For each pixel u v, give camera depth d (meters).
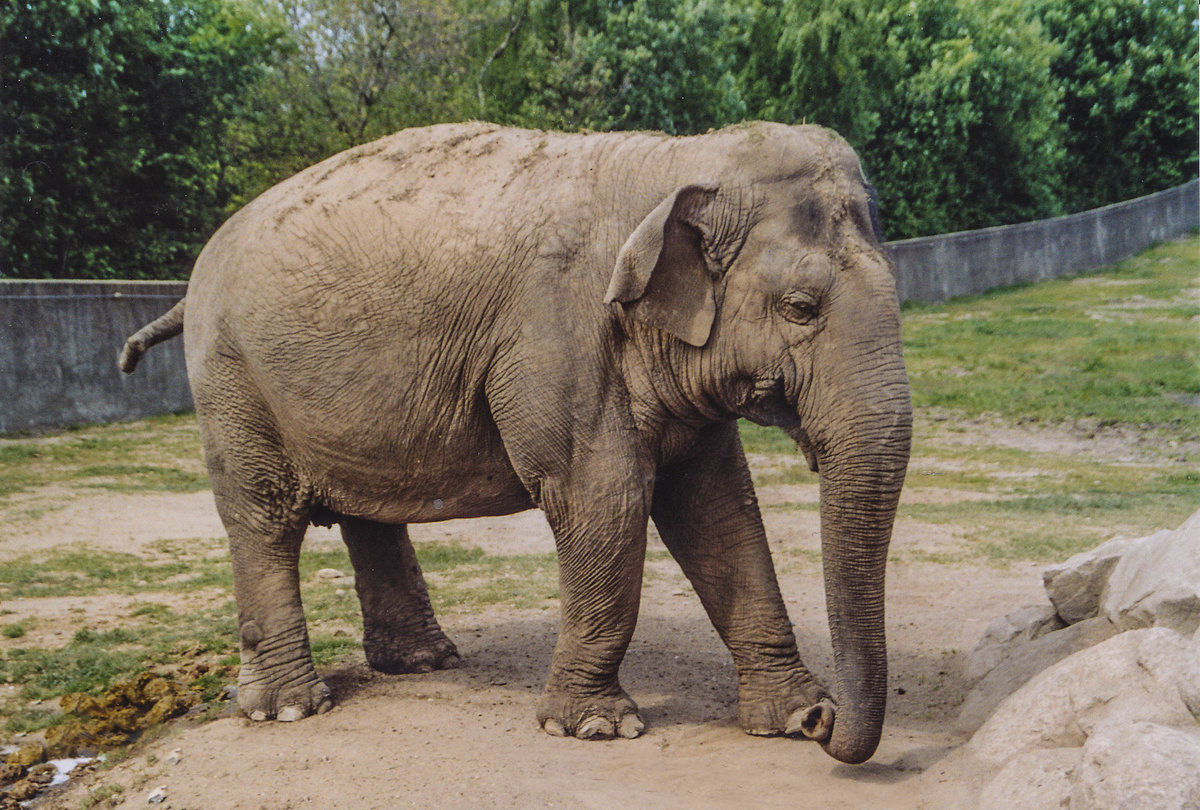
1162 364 20.16
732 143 4.62
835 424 4.21
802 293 4.29
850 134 27.16
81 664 6.43
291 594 5.54
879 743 4.45
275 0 25.08
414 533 10.50
